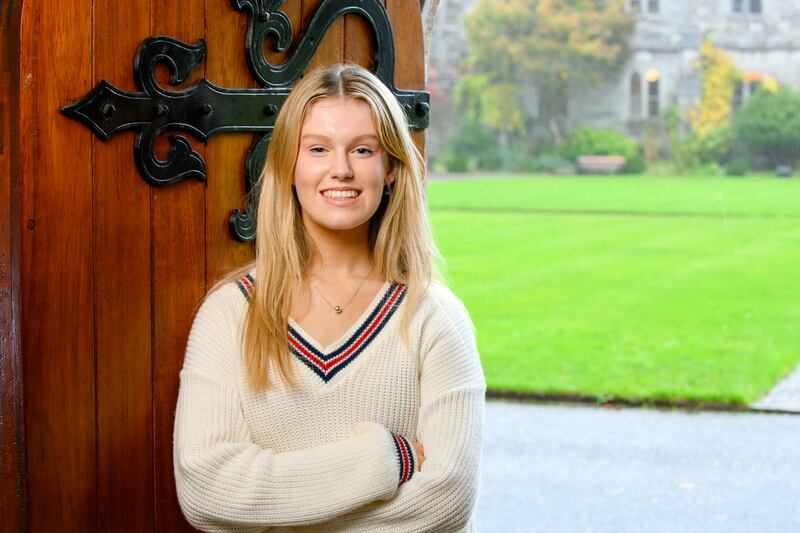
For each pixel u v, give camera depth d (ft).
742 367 25.53
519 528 13.37
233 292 5.23
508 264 42.06
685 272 39.70
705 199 56.34
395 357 5.08
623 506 14.19
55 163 4.76
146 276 5.27
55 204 4.78
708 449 17.31
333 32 6.34
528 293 37.01
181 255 5.46
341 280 5.20
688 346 28.58
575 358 27.07
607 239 46.70
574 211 54.29
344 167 4.98
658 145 66.44
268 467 4.79
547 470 15.99
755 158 65.00
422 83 7.07
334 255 5.20
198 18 5.45
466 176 67.77
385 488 4.75
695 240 45.91
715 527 13.30
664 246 44.78
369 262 5.27
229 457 4.81
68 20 4.77
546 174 67.41
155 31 5.22
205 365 5.07
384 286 5.22
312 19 6.15
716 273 39.40
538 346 28.89
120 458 5.23
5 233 4.68
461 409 5.07
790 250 43.06
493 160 68.13
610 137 66.90
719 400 21.16
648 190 60.18
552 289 37.60
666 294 36.19
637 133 66.69
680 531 13.17
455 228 50.08
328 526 4.87
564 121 67.62
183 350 5.51
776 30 64.75
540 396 22.07
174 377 5.47
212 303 5.23
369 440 4.82
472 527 5.41
